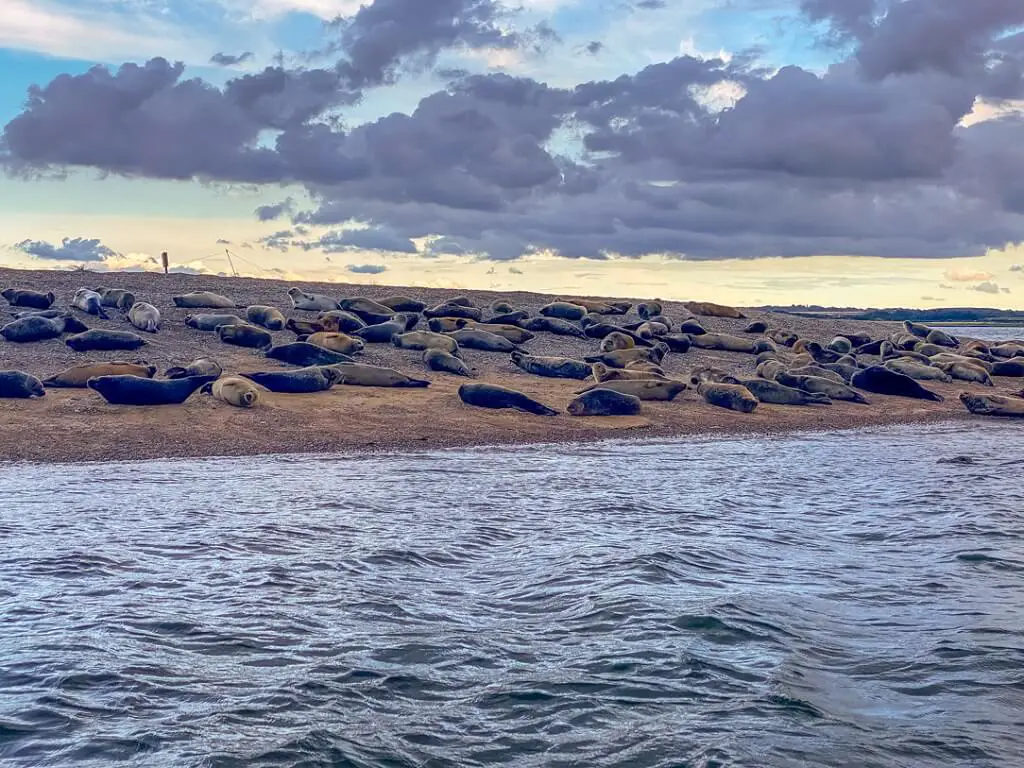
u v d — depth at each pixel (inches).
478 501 535.8
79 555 401.1
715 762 230.4
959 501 580.4
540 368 1011.9
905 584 391.5
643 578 384.2
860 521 517.3
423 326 1163.9
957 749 241.0
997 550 453.1
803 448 790.5
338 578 377.4
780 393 1023.0
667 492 580.4
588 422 856.9
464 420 820.0
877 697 272.4
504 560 411.5
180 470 614.2
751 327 1403.8
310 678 277.1
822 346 1336.1
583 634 317.1
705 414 931.3
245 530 451.5
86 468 614.2
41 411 750.5
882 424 956.0
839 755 236.4
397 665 288.0
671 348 1218.0
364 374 904.3
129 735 240.5
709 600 355.3
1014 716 261.3
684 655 298.4
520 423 830.5
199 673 280.1
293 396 850.1
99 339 928.3
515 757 233.0
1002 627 335.0
